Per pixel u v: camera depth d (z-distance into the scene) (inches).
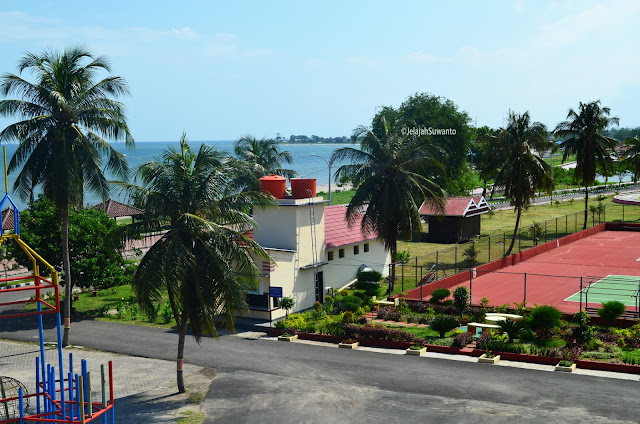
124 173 1206.9
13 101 1122.0
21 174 1152.2
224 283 853.8
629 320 1176.8
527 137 2042.3
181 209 883.4
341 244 1577.3
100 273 1462.8
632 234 2586.1
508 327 1083.9
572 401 815.7
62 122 1147.3
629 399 816.9
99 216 1515.7
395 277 1748.3
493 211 3233.3
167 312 1365.7
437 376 943.7
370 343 1154.0
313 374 973.8
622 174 4889.3
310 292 1470.2
